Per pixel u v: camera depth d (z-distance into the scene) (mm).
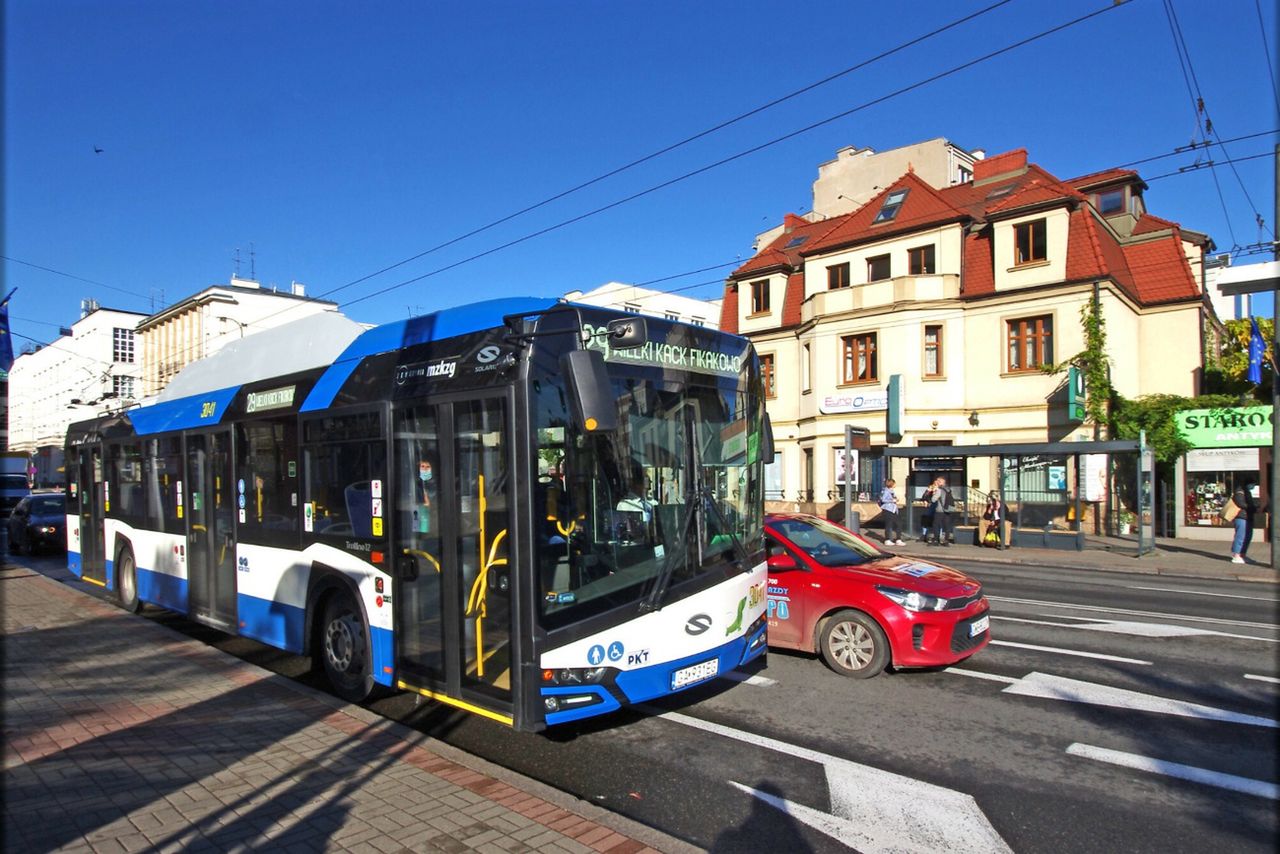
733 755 5660
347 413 6816
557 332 5184
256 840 4020
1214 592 13500
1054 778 5184
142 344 60438
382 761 5117
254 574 8133
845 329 29047
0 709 6332
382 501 6352
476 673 5422
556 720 5016
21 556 21859
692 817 4676
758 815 4695
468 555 5535
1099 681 7391
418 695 7297
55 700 6582
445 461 5754
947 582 7648
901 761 5512
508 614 5145
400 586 6188
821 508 29516
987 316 26500
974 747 5754
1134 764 5398
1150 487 20250
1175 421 23109
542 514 5098
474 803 4465
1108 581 15180
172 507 9977
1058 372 24969
